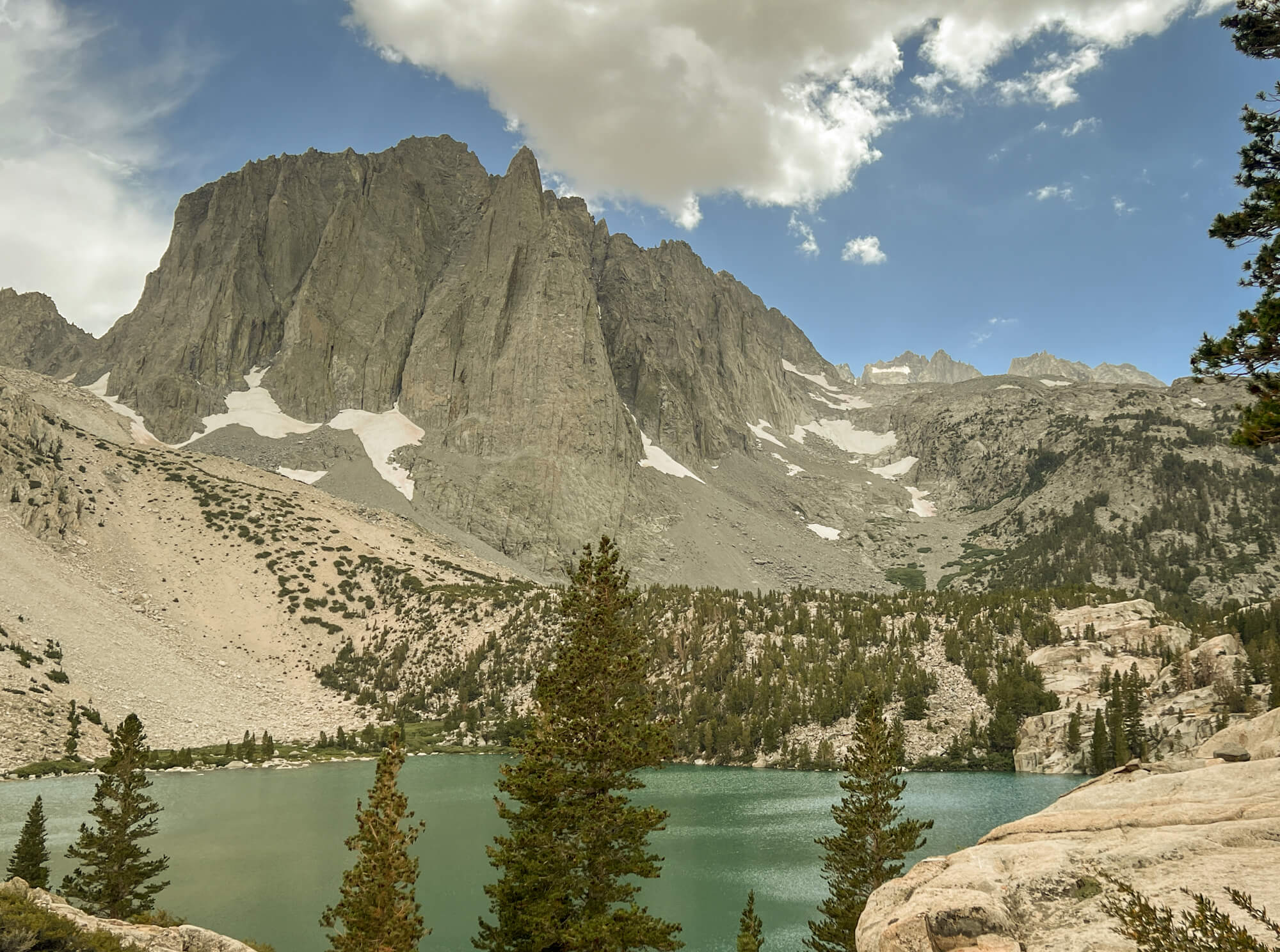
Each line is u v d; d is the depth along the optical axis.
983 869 18.06
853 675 160.00
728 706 162.75
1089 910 15.90
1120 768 26.09
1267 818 17.20
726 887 74.75
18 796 98.94
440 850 86.25
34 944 29.03
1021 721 147.00
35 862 49.56
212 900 67.75
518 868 36.09
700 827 98.38
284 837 89.25
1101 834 19.12
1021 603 188.38
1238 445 23.39
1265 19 26.17
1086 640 168.62
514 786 37.53
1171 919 12.08
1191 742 124.88
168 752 130.75
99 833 52.91
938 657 169.50
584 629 39.84
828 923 47.94
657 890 73.81
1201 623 192.38
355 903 36.16
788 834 94.62
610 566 40.75
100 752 121.69
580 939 32.97
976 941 15.98
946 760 140.88
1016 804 105.06
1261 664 137.75
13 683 125.38
